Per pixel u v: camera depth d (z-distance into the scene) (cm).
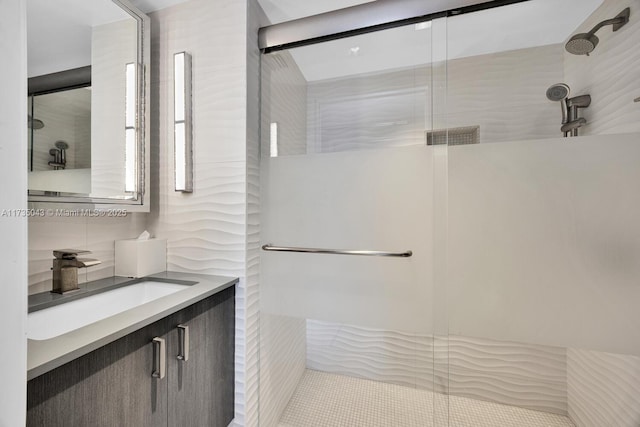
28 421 55
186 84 134
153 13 143
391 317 125
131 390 78
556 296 105
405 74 123
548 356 114
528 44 108
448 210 117
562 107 104
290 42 134
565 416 112
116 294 115
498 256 111
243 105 129
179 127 133
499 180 111
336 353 134
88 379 66
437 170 118
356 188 129
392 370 127
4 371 45
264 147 140
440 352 120
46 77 98
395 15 119
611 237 99
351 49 129
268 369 140
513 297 109
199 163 135
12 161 47
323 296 134
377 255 125
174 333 93
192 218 136
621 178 98
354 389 132
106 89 117
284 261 138
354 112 129
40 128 96
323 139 133
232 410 127
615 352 98
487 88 112
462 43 115
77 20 108
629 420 101
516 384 117
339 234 131
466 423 120
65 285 101
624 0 98
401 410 125
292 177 136
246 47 129
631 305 97
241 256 129
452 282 117
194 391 102
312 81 134
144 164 132
